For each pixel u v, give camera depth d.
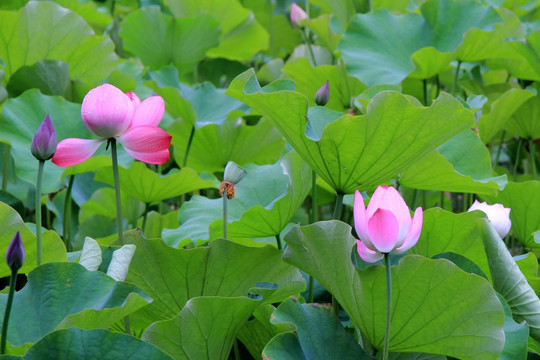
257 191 4.07
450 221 3.77
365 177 3.64
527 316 3.58
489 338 3.38
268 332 3.61
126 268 3.47
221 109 5.00
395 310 3.42
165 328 3.41
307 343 3.44
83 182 4.87
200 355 3.48
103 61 4.55
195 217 4.01
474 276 3.36
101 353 3.23
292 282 3.53
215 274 3.62
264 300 3.49
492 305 3.37
